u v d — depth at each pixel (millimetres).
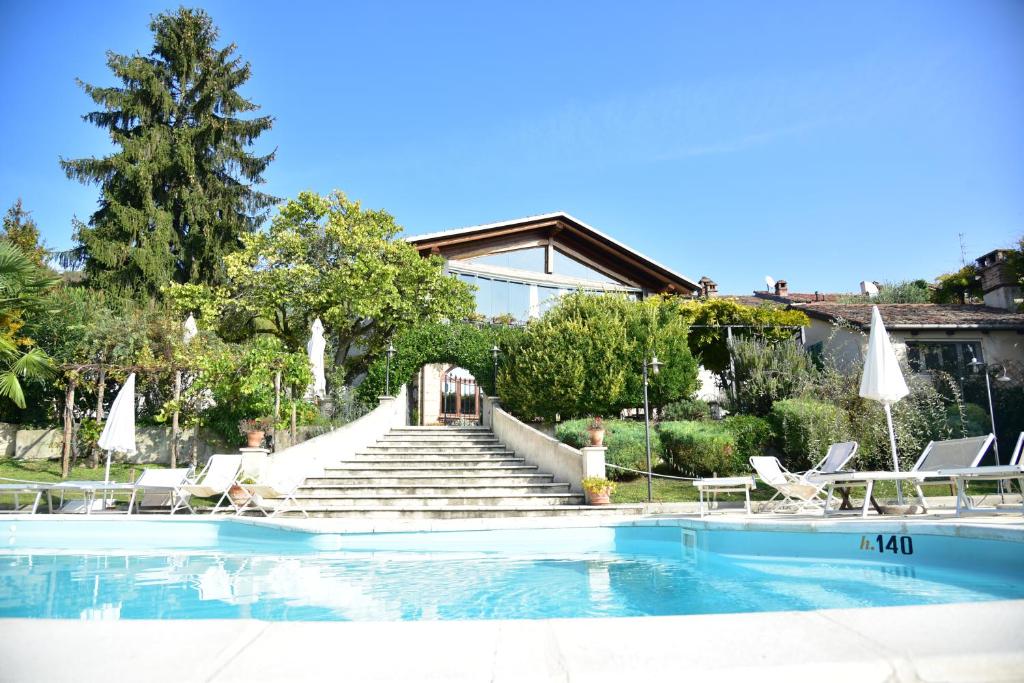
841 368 20766
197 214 29906
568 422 16422
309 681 2529
